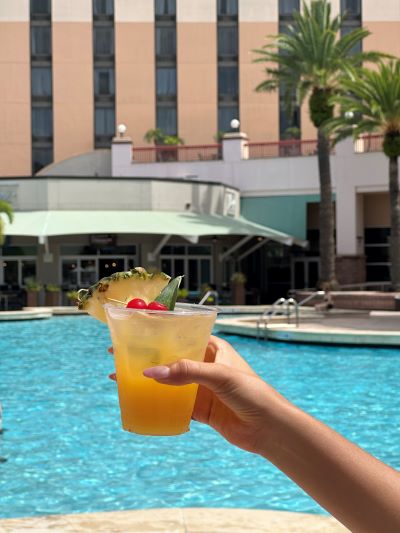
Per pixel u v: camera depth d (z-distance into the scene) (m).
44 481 5.43
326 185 29.91
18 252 32.25
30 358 13.91
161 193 32.25
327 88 30.14
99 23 47.25
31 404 8.83
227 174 36.12
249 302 34.84
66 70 47.00
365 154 34.47
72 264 32.25
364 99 27.53
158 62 47.28
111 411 8.31
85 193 31.47
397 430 7.18
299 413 0.93
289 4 47.16
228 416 1.05
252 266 37.34
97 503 4.89
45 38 47.12
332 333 14.90
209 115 47.22
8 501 4.94
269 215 35.81
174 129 47.25
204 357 1.19
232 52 47.22
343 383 10.28
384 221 36.38
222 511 2.70
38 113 47.09
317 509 4.73
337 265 34.50
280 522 2.60
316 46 29.70
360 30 29.95
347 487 0.85
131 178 31.86
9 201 31.20
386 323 18.69
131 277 1.10
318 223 37.16
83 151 46.97
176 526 2.53
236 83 47.19
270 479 5.45
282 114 47.12
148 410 1.03
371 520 0.83
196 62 47.19
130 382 1.03
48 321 23.80
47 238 31.53
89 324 22.59
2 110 46.84
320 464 0.88
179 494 5.09
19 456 6.21
